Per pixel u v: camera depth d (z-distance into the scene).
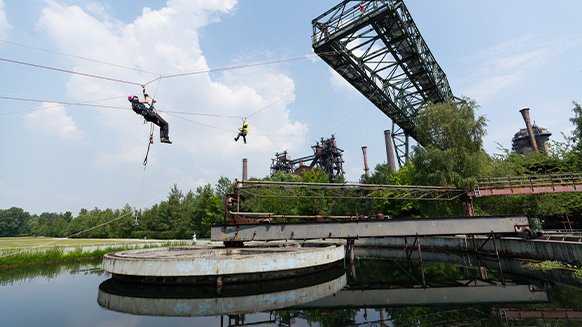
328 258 17.42
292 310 10.75
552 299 10.95
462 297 12.17
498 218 19.16
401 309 10.64
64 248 29.22
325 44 29.48
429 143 34.25
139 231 71.00
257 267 14.16
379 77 37.12
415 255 28.19
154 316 10.11
